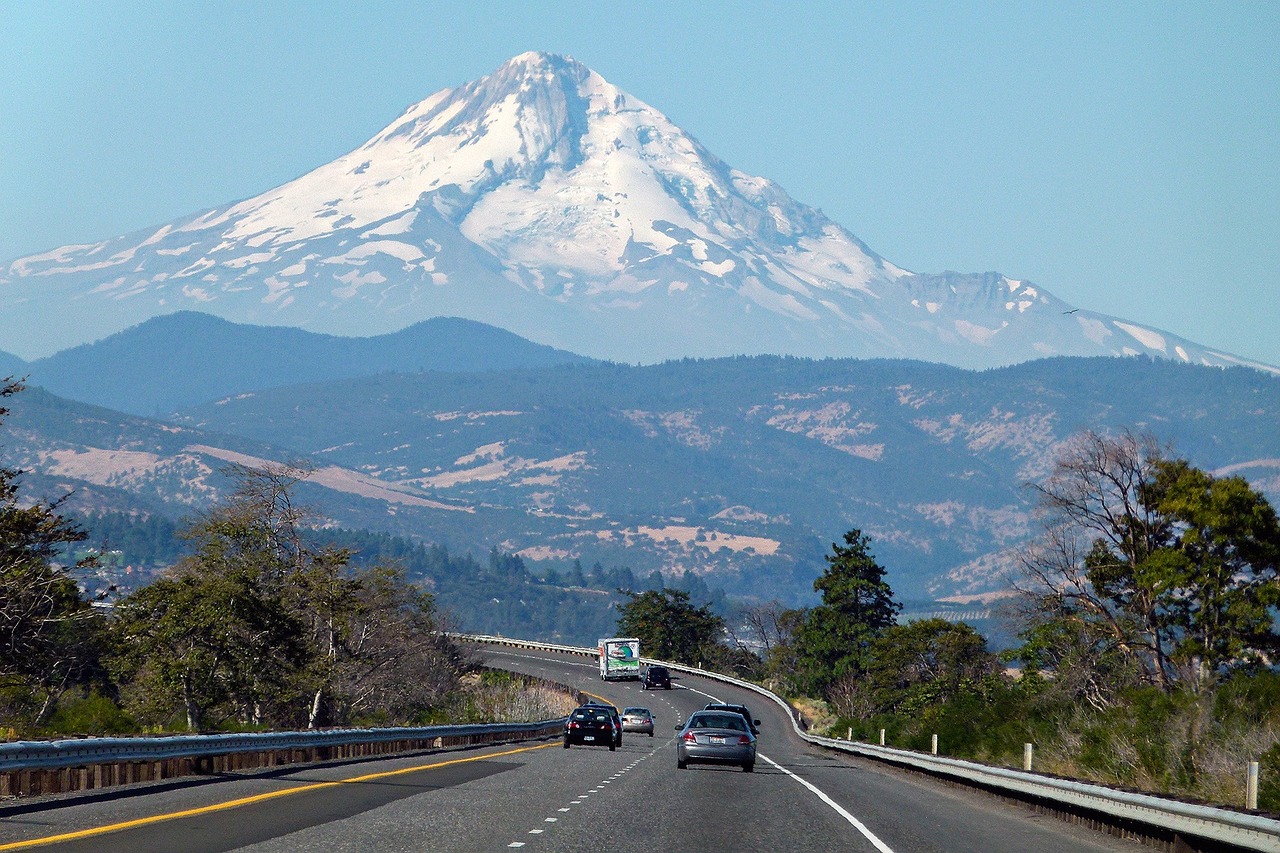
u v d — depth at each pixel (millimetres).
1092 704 147875
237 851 46812
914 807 82000
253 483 186000
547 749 142625
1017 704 152125
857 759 168500
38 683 128500
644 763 116125
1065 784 76562
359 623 190125
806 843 57875
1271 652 172750
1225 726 95312
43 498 121188
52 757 62156
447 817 60188
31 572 118938
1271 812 55094
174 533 184875
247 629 157250
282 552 187125
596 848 52156
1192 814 58500
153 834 50375
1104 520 190500
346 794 69500
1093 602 188625
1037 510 192625
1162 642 184375
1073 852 59875
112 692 165000
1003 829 70125
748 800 79250
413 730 127125
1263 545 175000
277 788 71312
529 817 62031
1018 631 192125
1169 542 185875
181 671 148750
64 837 48594
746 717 129000
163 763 76062
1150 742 97938
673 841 56000
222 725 138750
